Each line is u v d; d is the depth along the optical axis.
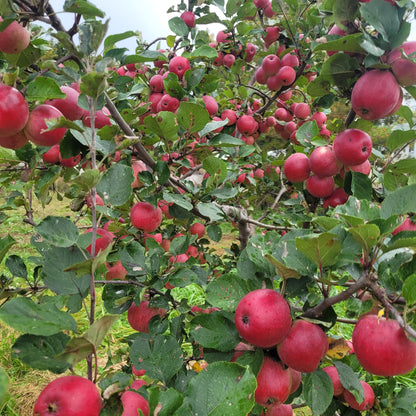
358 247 0.49
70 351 0.36
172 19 1.16
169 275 0.69
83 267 0.40
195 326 0.54
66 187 0.73
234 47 1.30
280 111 1.30
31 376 1.43
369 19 0.55
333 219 0.47
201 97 1.05
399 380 1.27
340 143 0.66
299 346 0.46
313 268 0.51
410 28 0.55
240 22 1.25
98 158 0.70
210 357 0.54
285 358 0.48
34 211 0.85
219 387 0.40
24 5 0.45
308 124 0.83
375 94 0.57
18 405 1.27
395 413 0.60
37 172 0.76
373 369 0.44
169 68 0.98
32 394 1.32
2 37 0.46
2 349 1.53
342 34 0.66
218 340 0.53
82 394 0.35
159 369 0.58
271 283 0.54
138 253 0.71
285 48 1.22
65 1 0.45
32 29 0.61
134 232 0.81
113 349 1.59
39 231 0.46
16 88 0.48
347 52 0.63
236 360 0.51
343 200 0.77
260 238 0.57
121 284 0.75
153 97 1.03
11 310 0.38
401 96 0.61
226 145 0.83
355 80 0.66
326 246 0.45
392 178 0.73
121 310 0.75
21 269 0.66
